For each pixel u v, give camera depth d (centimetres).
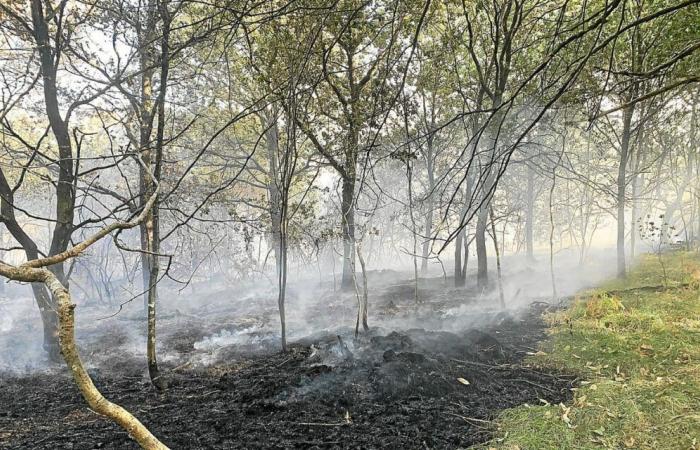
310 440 385
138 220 232
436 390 461
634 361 516
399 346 578
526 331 706
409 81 948
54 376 650
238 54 990
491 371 531
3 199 677
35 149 596
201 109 1151
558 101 528
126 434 414
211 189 1093
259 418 430
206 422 428
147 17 661
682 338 562
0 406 524
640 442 356
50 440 409
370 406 444
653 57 828
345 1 596
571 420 397
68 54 773
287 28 583
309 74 631
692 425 365
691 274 884
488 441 374
